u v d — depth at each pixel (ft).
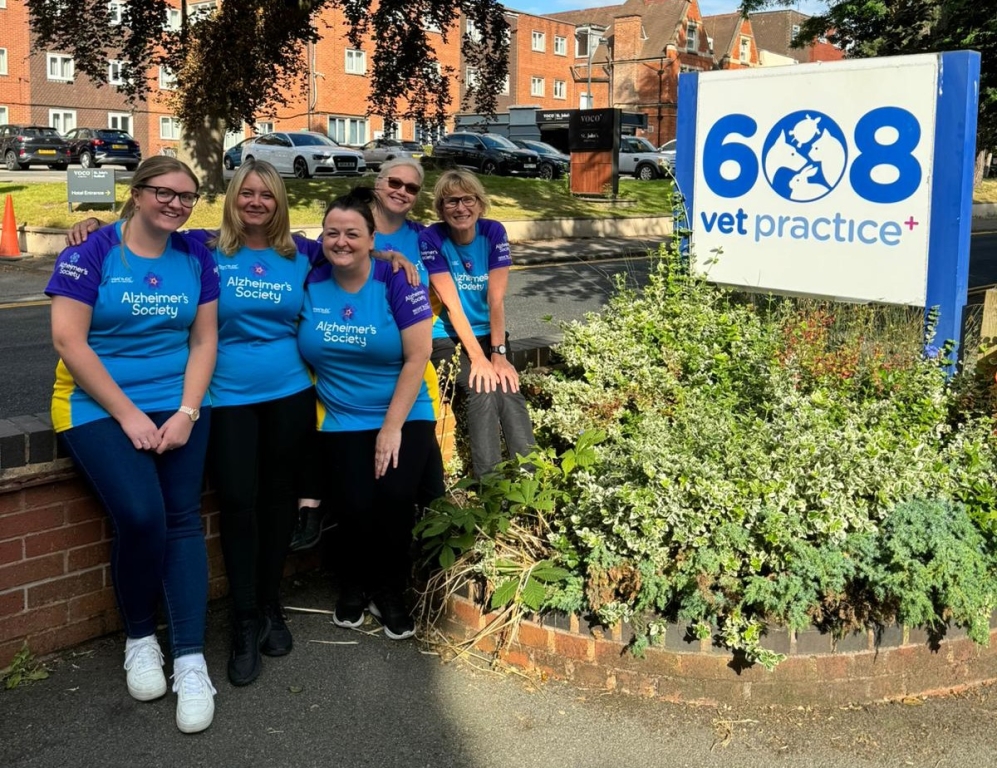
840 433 12.86
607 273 46.50
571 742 10.41
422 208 61.52
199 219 53.98
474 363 14.38
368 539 12.53
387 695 11.21
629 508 11.64
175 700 11.03
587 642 11.48
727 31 227.81
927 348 15.78
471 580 12.28
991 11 58.34
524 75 215.51
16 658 11.30
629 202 78.74
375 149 131.75
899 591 10.67
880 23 72.08
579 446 12.83
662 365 16.72
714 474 11.66
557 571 11.63
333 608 13.38
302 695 11.19
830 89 16.79
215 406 11.73
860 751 10.32
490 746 10.31
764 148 17.93
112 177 56.80
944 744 10.44
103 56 58.13
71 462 11.30
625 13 220.23
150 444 10.67
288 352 12.10
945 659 11.45
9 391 22.18
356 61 173.78
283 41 57.26
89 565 11.82
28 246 51.96
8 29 159.74
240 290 11.61
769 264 18.15
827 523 11.27
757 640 10.84
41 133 117.50
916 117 15.74
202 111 55.72
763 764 10.09
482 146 112.88
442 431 15.46
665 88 211.20
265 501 12.11
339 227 11.55
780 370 15.11
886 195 16.26
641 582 11.07
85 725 10.46
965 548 10.96
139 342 10.85
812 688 11.10
